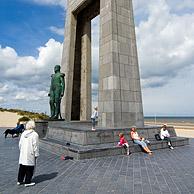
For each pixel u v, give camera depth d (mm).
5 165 7359
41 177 5871
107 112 12586
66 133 10898
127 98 12945
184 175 6145
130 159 8297
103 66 13430
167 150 10570
